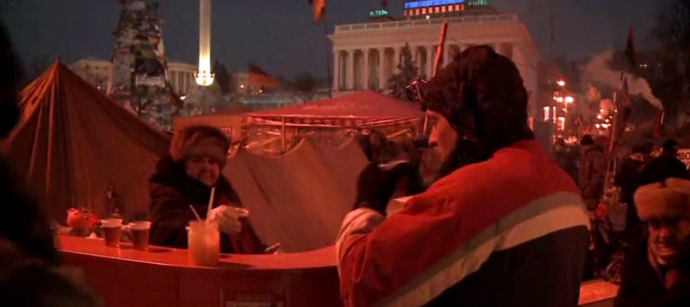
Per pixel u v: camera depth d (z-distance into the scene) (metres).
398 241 1.35
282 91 61.56
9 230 0.75
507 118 1.48
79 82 5.12
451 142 1.56
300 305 2.11
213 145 2.69
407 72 59.34
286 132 13.38
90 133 5.06
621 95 9.21
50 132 4.86
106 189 4.94
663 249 2.36
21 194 0.78
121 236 2.63
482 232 1.34
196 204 2.67
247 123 12.89
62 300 0.73
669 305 2.32
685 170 3.31
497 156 1.48
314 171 3.43
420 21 84.00
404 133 12.12
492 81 1.47
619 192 7.26
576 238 1.47
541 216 1.38
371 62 89.25
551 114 32.44
